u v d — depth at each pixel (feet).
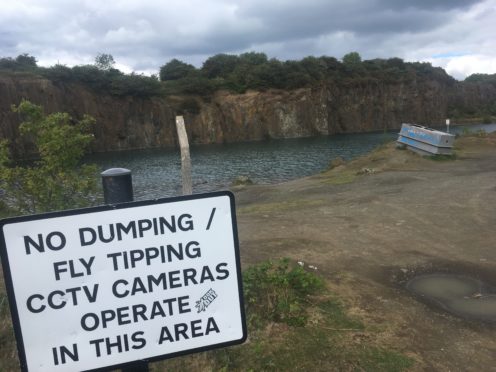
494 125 403.95
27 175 23.52
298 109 328.70
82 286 5.78
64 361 5.79
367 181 49.96
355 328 14.55
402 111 413.39
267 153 179.52
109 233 5.84
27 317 5.59
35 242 5.56
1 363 11.60
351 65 399.85
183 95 306.55
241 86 322.34
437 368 12.58
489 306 16.94
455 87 503.20
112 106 266.77
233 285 6.35
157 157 188.75
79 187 24.27
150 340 6.10
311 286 17.17
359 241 25.94
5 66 257.96
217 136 303.68
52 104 241.14
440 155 62.54
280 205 39.04
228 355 12.23
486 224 28.89
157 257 6.04
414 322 15.33
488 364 13.00
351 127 376.89
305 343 13.26
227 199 6.23
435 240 25.91
